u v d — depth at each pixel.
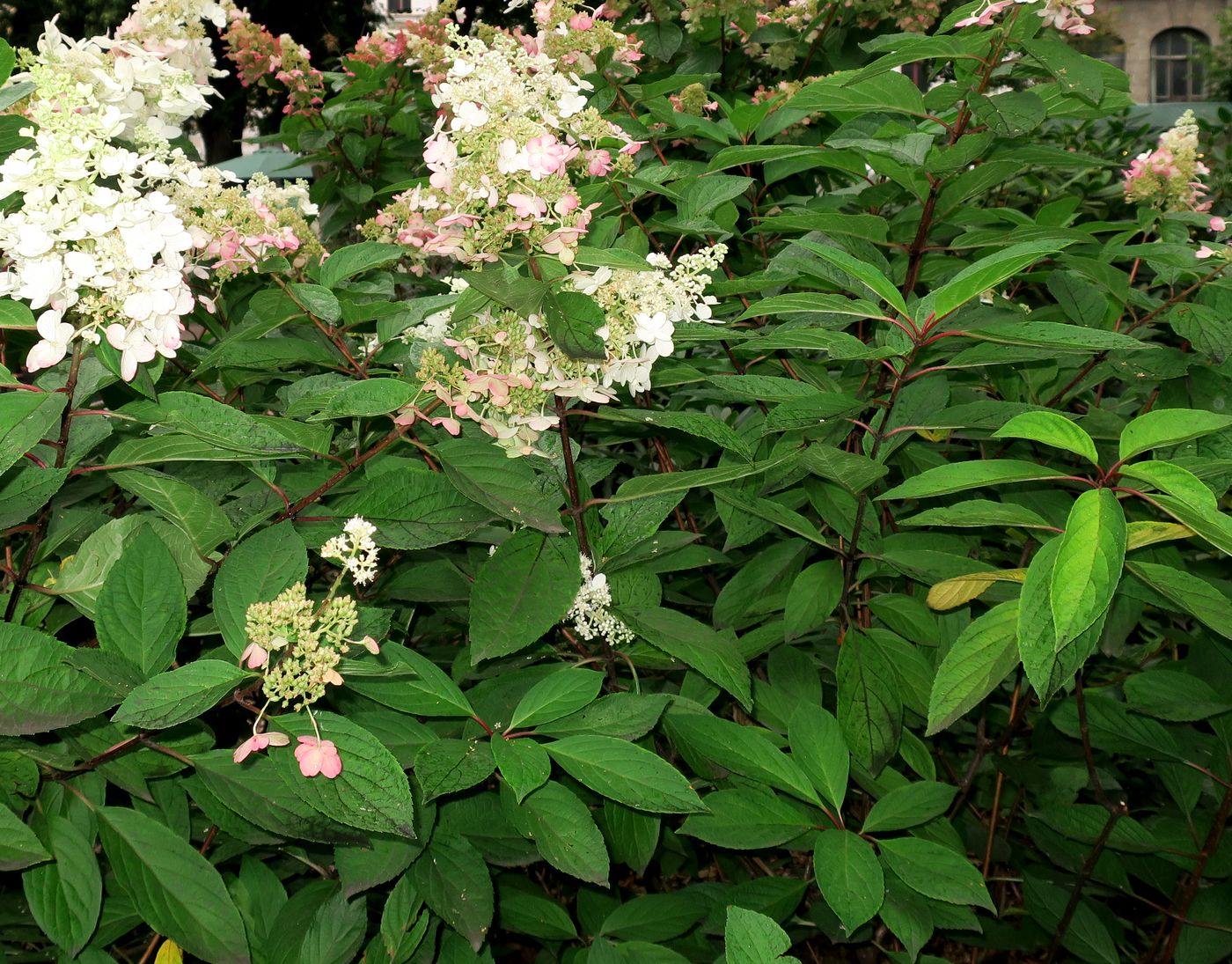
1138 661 1.36
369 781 0.67
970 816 1.24
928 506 1.17
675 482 0.88
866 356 0.88
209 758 0.77
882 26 2.05
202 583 0.83
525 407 0.87
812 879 0.99
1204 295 1.17
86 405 0.95
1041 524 0.78
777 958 0.65
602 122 0.92
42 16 7.19
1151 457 1.08
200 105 1.04
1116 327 1.24
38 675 0.68
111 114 0.72
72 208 0.72
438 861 0.84
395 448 1.08
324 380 1.02
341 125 2.22
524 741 0.79
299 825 0.75
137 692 0.65
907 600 1.07
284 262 1.10
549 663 1.05
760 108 1.39
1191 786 1.09
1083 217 2.17
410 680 0.82
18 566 0.92
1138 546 0.83
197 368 1.03
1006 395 1.23
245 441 0.80
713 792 0.95
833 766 0.91
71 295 0.73
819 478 1.04
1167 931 1.21
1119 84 1.15
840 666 0.98
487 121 0.82
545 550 0.90
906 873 0.86
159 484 0.83
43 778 0.79
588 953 0.94
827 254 0.83
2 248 0.74
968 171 1.15
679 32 1.96
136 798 0.87
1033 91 1.18
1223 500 1.21
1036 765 1.12
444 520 0.88
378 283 1.35
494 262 0.85
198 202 1.06
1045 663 0.70
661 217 1.25
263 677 0.68
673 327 0.90
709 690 1.04
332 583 1.08
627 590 1.01
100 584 0.81
